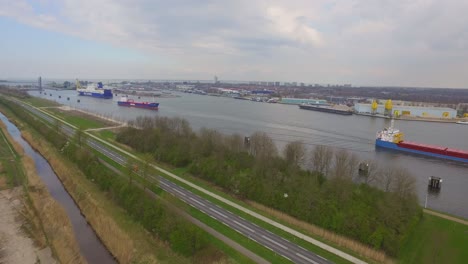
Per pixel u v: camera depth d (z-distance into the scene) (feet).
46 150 545.85
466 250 275.59
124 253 255.50
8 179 416.26
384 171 484.74
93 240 289.53
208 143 509.35
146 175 380.17
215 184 413.59
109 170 451.53
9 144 590.55
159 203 305.73
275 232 292.40
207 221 309.01
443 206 415.64
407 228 290.76
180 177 437.99
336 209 304.09
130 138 612.70
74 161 471.62
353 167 479.00
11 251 268.82
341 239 280.10
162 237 270.46
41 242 283.59
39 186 400.88
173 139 548.31
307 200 322.14
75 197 367.86
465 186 501.56
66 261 253.65
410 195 335.88
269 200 343.26
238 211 334.03
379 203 311.68
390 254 262.47
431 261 256.73
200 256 249.14
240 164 450.30
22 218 325.21
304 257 254.47
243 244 269.85
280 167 433.07
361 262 251.19
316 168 460.96
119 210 324.60
